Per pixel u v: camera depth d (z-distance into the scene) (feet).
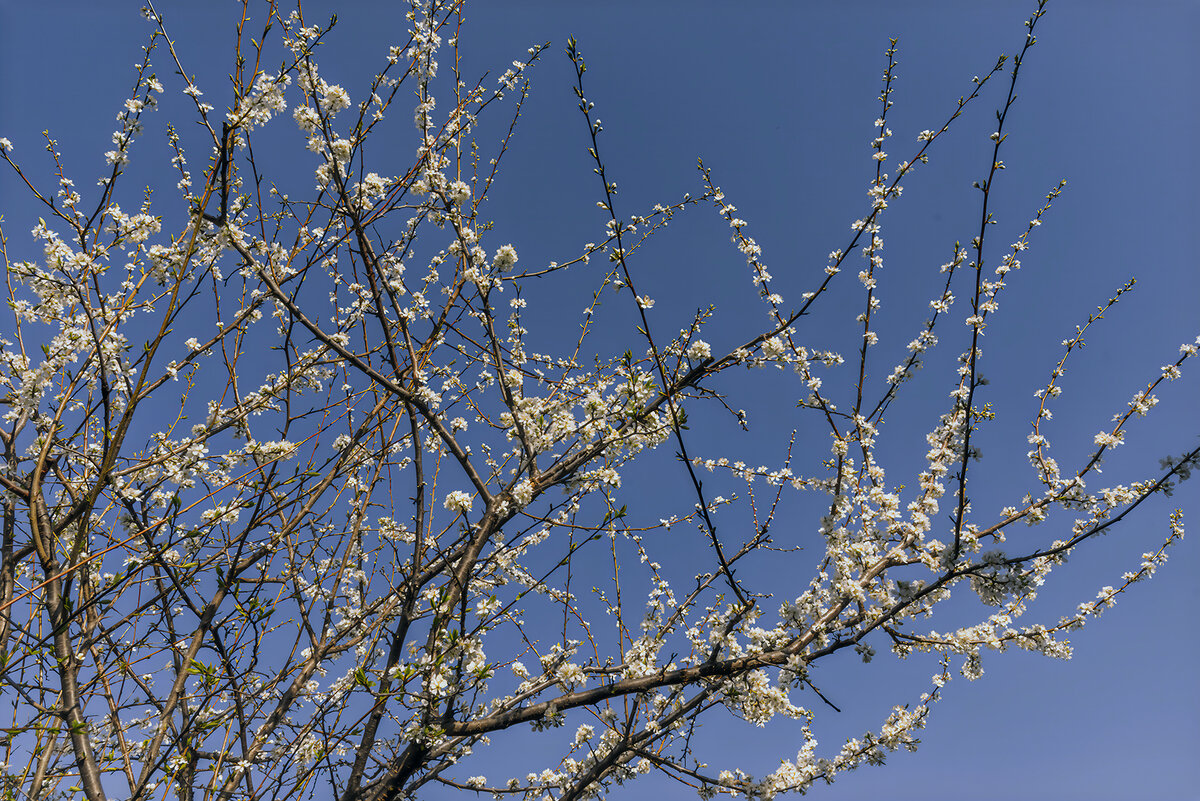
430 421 14.44
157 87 13.26
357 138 14.44
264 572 15.78
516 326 18.28
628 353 14.46
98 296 14.11
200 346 15.74
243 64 12.96
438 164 15.94
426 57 14.92
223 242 12.96
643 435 14.98
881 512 13.66
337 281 17.66
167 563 13.50
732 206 15.08
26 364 14.44
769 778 14.43
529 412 15.94
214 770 13.26
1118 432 13.30
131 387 15.25
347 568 17.81
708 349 15.92
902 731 16.03
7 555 14.67
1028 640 13.66
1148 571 13.52
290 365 16.15
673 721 13.87
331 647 16.12
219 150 12.68
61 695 13.17
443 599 13.32
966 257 14.29
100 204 13.74
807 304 14.07
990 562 12.00
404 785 14.06
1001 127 11.45
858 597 12.76
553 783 16.14
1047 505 13.35
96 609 15.47
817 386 14.20
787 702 13.07
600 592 17.16
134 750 14.78
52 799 13.55
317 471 14.71
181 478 15.87
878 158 14.06
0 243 13.80
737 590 12.99
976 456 13.50
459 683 12.83
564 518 16.94
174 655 15.93
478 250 15.78
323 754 13.09
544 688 14.84
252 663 13.70
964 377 14.10
